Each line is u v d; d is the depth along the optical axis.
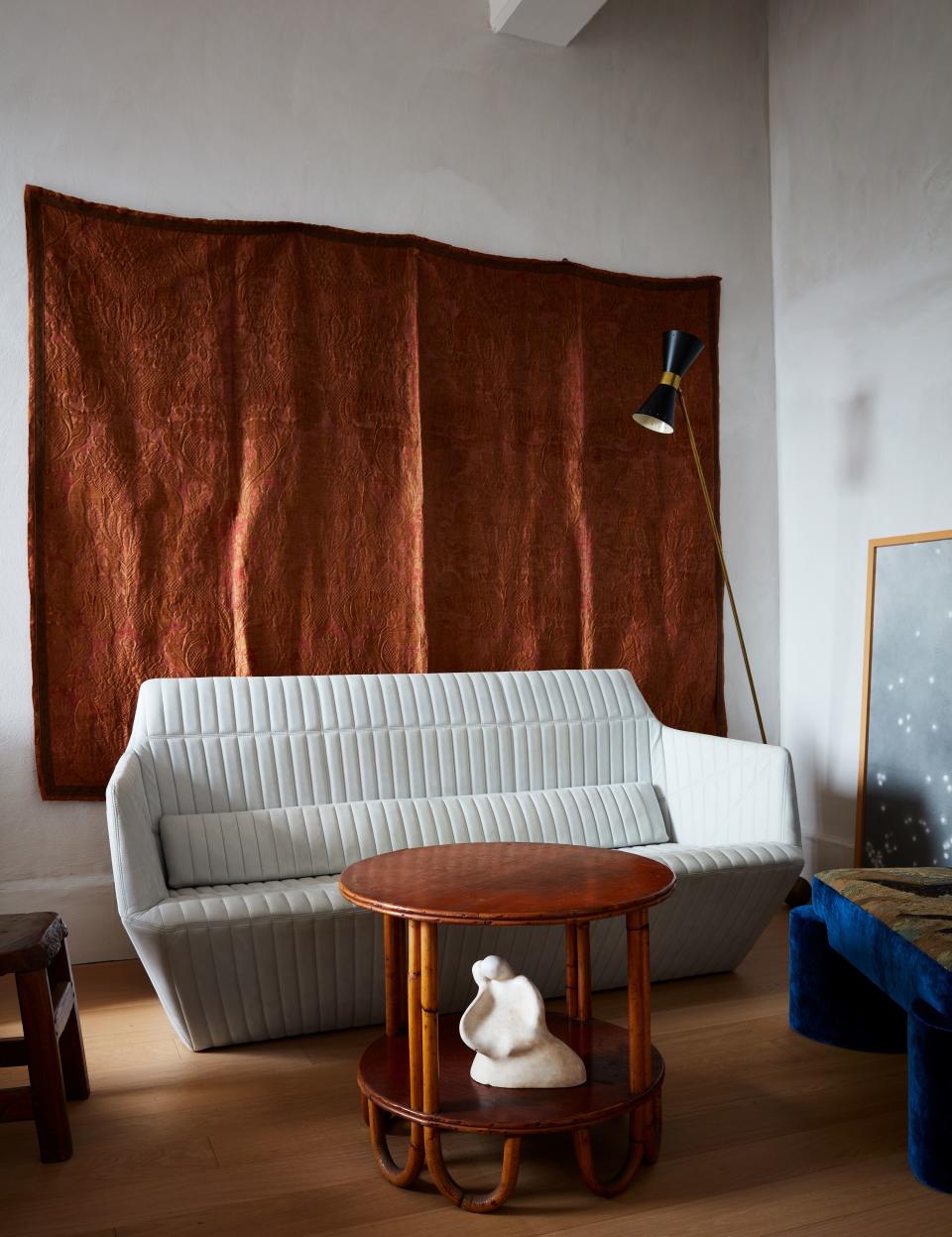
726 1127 2.08
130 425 3.26
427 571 3.58
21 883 3.13
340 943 2.43
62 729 3.16
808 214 4.03
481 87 3.81
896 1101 2.20
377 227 3.63
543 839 3.04
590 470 3.86
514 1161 1.76
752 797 2.98
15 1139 2.08
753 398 4.18
